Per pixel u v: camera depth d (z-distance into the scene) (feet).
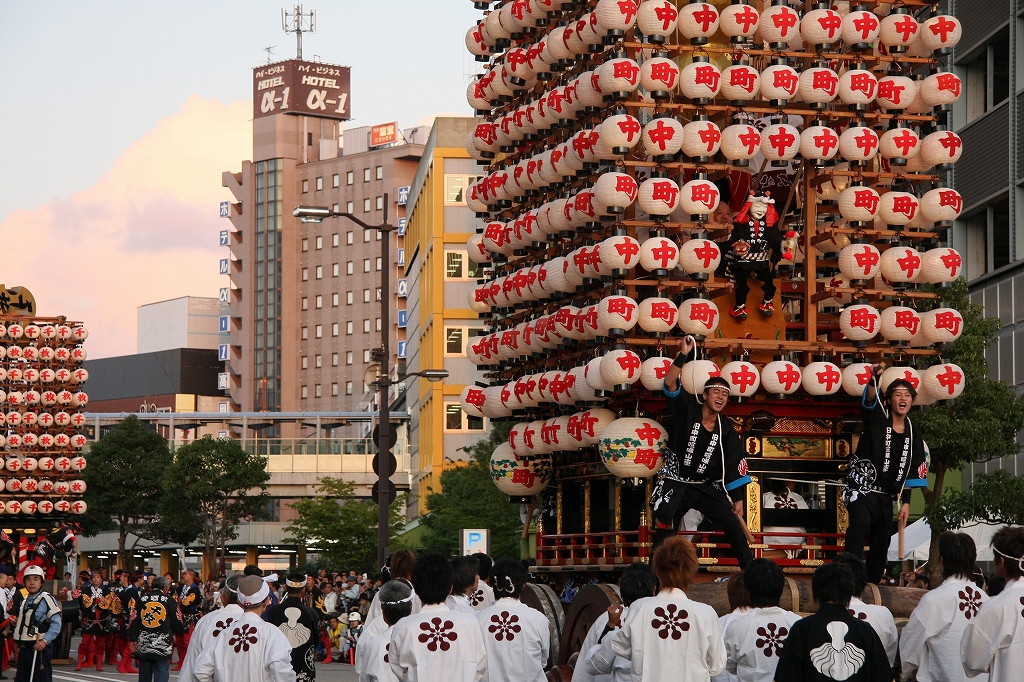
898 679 41.98
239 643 40.47
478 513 188.14
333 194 578.66
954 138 58.39
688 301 55.77
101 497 294.66
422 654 35.83
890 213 58.23
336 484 237.45
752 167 61.72
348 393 566.36
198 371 600.80
